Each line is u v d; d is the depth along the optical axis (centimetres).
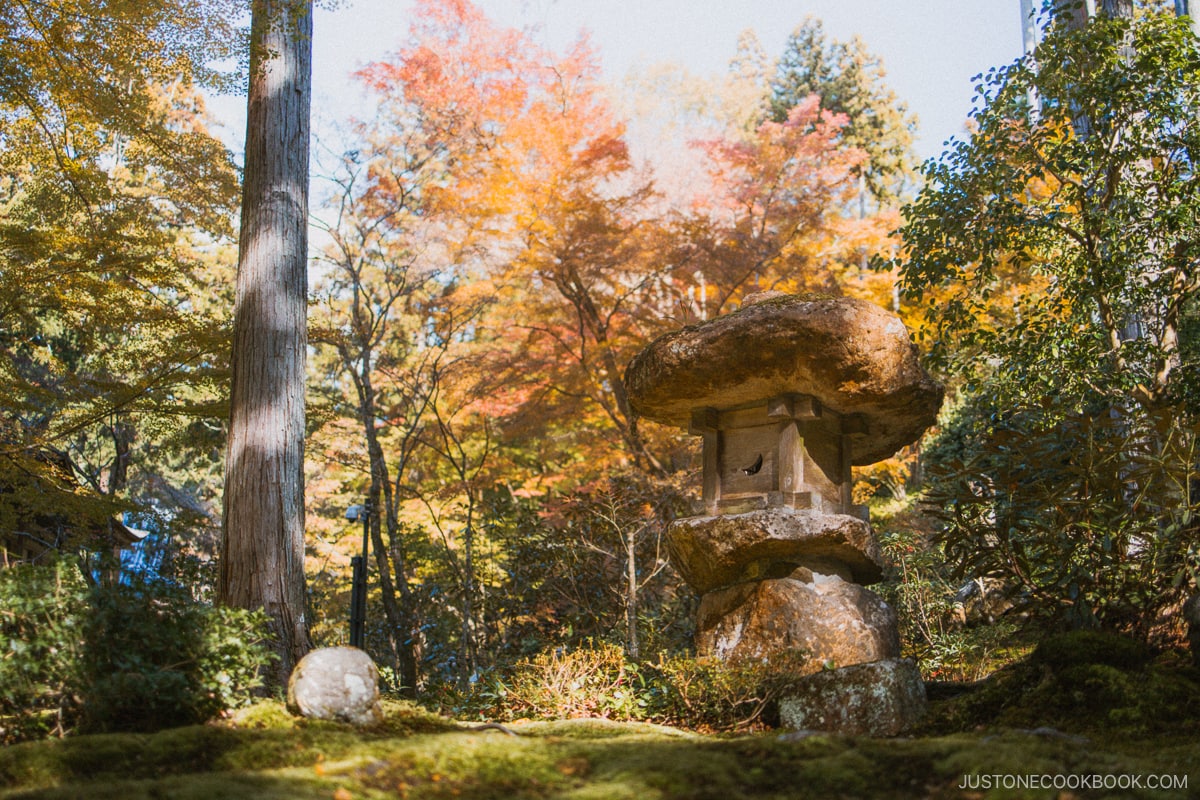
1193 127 805
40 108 821
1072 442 646
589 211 1458
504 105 1525
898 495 1686
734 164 1570
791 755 430
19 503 848
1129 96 813
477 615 1253
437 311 1585
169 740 434
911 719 538
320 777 387
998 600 916
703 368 627
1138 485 655
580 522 1036
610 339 1504
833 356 595
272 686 606
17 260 884
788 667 595
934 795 384
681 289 1557
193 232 1709
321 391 1561
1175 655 586
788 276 1536
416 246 1488
